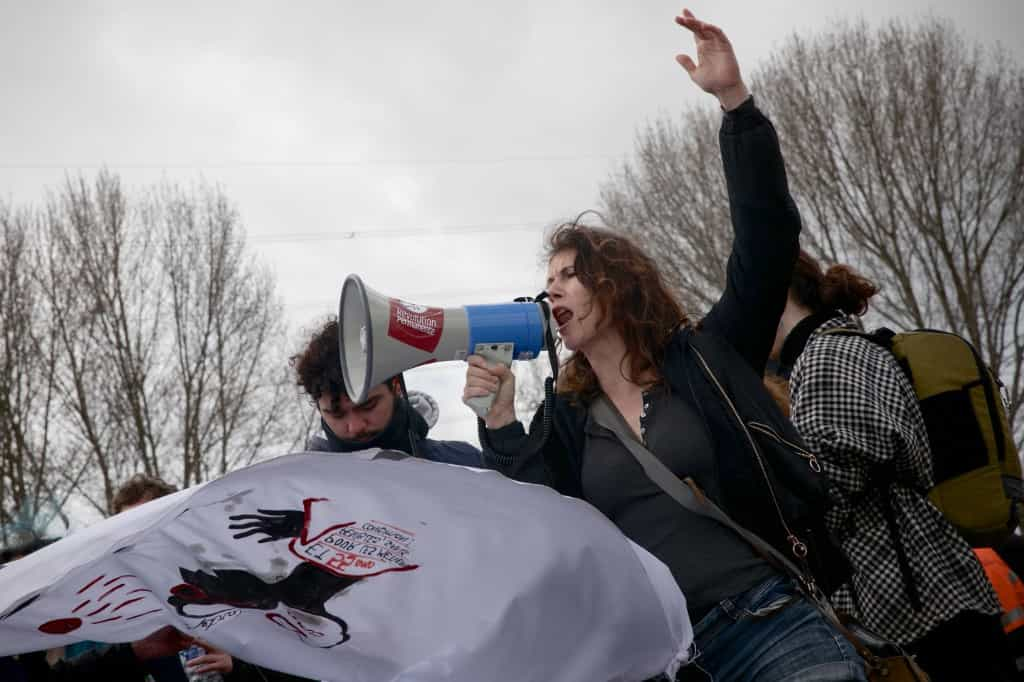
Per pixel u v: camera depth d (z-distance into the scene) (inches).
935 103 704.4
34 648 71.9
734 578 82.1
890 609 99.0
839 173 706.2
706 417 84.4
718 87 85.3
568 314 91.6
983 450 103.8
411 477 64.8
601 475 88.8
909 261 694.5
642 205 724.7
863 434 99.0
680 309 93.1
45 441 776.9
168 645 83.9
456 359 88.3
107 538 63.4
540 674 64.9
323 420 114.1
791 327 116.0
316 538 67.4
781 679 78.0
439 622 66.6
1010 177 692.1
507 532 66.4
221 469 819.4
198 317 834.8
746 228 85.8
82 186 826.8
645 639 66.6
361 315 88.4
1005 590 127.2
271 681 105.8
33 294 794.8
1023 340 678.5
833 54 730.8
